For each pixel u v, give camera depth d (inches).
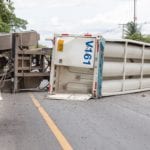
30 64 660.1
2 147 303.1
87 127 375.6
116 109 489.7
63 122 395.2
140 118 434.0
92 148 303.9
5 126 375.2
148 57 747.4
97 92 584.1
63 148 301.1
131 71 676.1
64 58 595.8
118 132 360.5
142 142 327.6
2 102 528.1
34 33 692.1
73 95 584.4
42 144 311.9
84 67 589.0
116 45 616.7
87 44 584.4
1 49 670.5
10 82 650.2
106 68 599.2
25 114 436.1
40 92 658.8
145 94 687.1
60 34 599.5
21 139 326.6
